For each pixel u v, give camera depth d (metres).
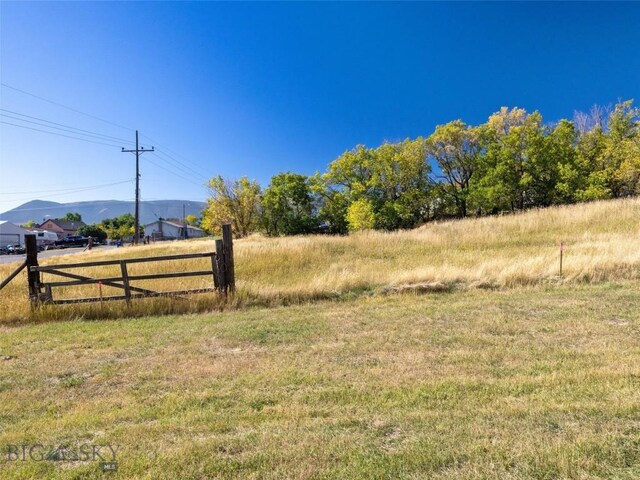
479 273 9.38
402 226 41.34
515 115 37.16
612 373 3.75
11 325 7.88
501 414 3.06
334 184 46.03
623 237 13.20
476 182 37.41
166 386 4.20
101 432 3.21
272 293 8.98
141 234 78.75
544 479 2.21
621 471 2.24
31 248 8.59
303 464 2.51
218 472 2.49
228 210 45.31
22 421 3.56
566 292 7.90
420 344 5.17
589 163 33.78
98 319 8.15
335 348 5.19
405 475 2.33
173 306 8.47
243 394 3.85
